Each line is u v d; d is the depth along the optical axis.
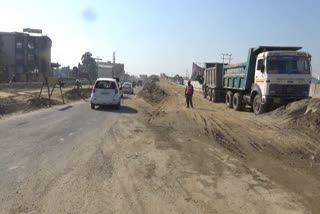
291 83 16.73
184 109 20.72
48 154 7.83
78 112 17.73
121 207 4.85
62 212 4.62
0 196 5.13
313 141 10.03
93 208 4.78
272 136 10.92
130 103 26.11
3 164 6.87
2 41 80.94
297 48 18.55
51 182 5.84
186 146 9.13
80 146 8.84
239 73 21.05
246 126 13.28
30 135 10.20
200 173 6.60
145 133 11.13
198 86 65.00
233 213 4.70
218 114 18.08
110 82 20.22
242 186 5.87
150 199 5.18
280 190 5.73
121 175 6.36
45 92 31.91
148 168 6.88
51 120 13.96
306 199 5.34
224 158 7.88
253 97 18.86
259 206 4.97
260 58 17.69
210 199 5.22
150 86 52.91
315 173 7.02
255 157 8.24
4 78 66.88
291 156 8.50
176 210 4.78
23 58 82.31
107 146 8.95
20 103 19.02
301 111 14.01
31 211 4.62
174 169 6.84
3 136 9.91
